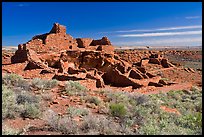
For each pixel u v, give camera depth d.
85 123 9.75
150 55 80.00
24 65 40.06
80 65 49.59
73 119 10.48
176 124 12.32
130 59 72.94
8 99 11.61
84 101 14.29
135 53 81.38
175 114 14.82
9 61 58.16
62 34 57.16
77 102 13.98
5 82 16.83
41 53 49.16
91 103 14.15
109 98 16.28
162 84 37.94
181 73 55.69
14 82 17.39
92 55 50.84
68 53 50.72
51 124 9.41
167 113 14.64
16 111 10.52
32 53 44.03
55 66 44.19
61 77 31.94
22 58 43.75
